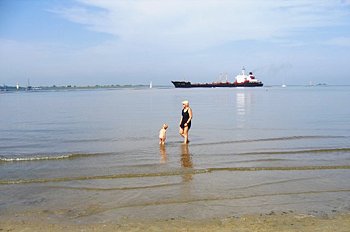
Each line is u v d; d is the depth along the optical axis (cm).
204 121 3095
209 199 934
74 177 1159
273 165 1304
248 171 1226
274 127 2600
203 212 843
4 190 1028
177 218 806
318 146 1717
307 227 747
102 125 2888
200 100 6981
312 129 2438
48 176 1178
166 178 1139
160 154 1552
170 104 6031
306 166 1280
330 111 3934
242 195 964
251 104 5547
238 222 779
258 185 1056
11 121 3262
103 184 1082
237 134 2239
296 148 1667
